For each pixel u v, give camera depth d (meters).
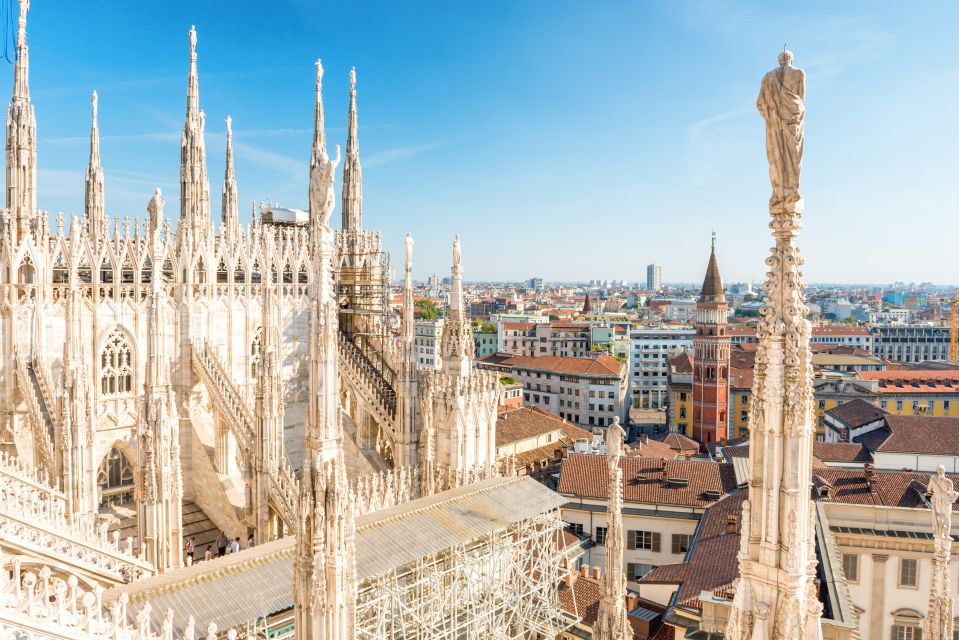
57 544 29.41
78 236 44.34
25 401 42.06
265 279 51.97
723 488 62.38
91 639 17.58
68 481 37.22
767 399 11.05
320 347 17.98
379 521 32.75
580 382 154.25
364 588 30.55
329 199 17.88
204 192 58.91
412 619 32.16
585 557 61.94
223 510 47.75
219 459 48.88
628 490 63.62
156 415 36.00
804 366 10.93
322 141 59.00
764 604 11.02
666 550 61.53
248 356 54.91
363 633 29.12
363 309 63.69
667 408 159.75
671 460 67.06
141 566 32.62
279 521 44.16
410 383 49.38
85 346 46.00
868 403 102.19
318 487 17.97
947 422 68.88
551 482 73.06
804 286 11.20
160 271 37.81
